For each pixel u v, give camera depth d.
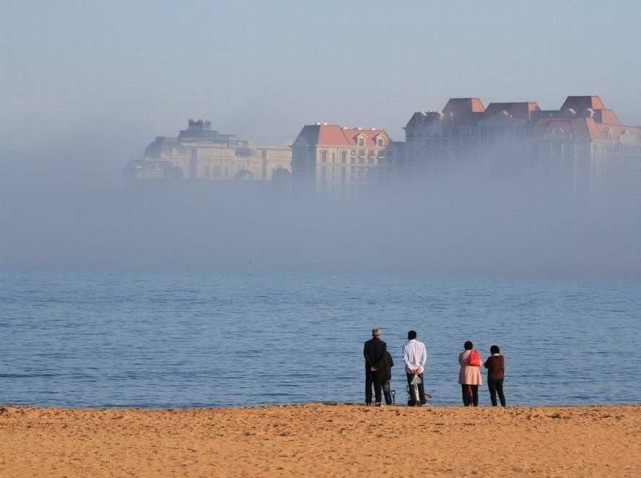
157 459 116.56
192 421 145.75
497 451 121.94
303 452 121.06
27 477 106.81
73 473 108.94
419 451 121.88
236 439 130.25
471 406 165.00
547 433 134.50
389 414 151.75
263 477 107.31
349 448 123.75
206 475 108.19
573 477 107.62
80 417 150.62
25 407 165.38
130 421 146.25
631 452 121.62
